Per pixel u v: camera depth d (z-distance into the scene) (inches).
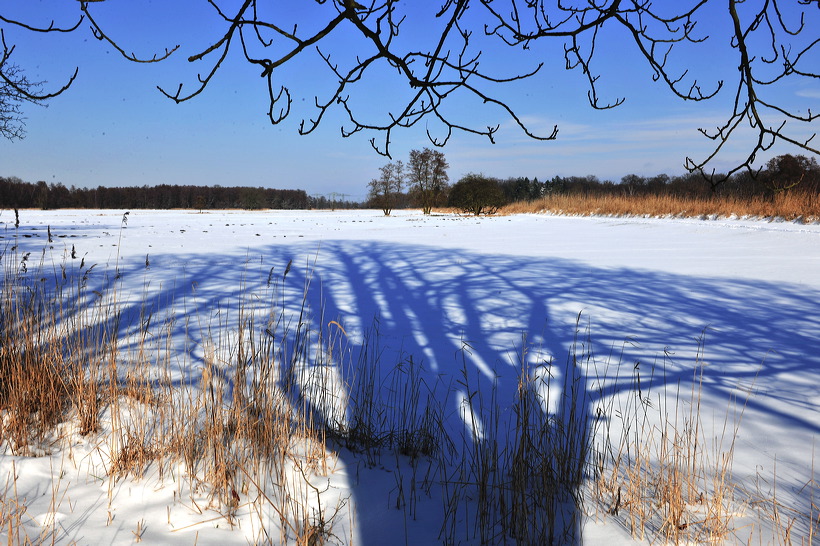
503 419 157.3
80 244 613.0
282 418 134.0
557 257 505.0
